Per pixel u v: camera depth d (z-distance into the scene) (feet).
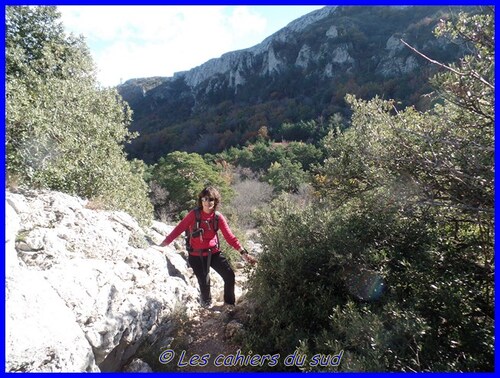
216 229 13.56
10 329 7.07
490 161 11.55
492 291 10.65
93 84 25.70
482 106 12.16
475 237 12.76
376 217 12.79
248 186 82.84
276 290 11.60
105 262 11.98
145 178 75.00
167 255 16.34
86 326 9.23
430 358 8.43
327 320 10.70
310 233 12.72
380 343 8.11
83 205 17.04
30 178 16.74
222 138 157.07
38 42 24.43
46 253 10.53
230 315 13.26
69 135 19.61
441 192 13.00
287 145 125.18
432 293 9.91
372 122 14.76
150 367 10.34
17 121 17.03
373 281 10.76
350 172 15.31
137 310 10.73
